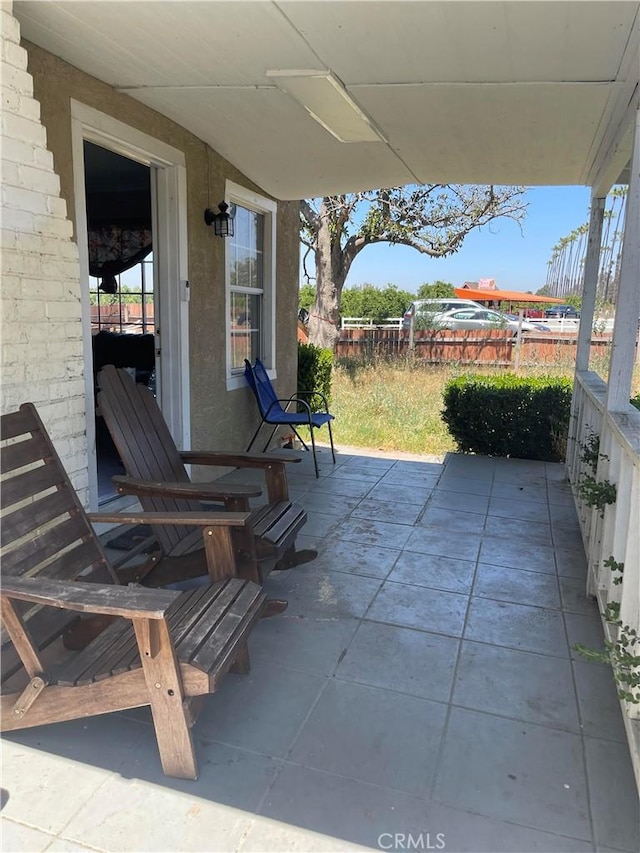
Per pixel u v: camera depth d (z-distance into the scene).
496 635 2.62
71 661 1.92
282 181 5.12
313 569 3.25
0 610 1.74
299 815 1.66
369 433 7.08
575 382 4.82
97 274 7.18
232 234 4.65
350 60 2.79
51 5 2.36
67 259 2.52
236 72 3.00
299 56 2.78
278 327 6.10
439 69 2.85
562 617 2.79
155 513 2.29
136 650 1.86
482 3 2.21
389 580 3.14
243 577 2.64
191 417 4.43
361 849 1.57
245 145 4.28
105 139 3.35
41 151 2.35
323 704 2.13
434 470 5.44
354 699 2.16
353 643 2.53
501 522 4.08
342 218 12.26
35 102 2.31
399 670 2.34
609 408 2.73
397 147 4.15
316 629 2.63
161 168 3.94
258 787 1.76
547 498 4.64
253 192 5.19
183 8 2.36
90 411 3.23
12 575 1.95
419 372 10.60
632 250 2.61
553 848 1.58
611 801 1.74
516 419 5.89
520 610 2.85
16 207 2.26
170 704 1.72
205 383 4.61
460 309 16.25
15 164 2.24
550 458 5.89
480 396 5.96
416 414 7.90
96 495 3.31
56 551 2.16
